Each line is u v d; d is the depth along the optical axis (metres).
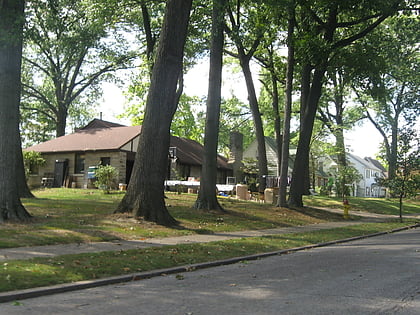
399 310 5.73
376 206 34.66
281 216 21.78
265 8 21.41
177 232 14.25
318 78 25.05
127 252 9.89
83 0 22.77
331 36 24.00
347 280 7.85
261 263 10.11
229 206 23.16
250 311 5.63
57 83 45.09
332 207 32.06
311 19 24.47
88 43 26.55
